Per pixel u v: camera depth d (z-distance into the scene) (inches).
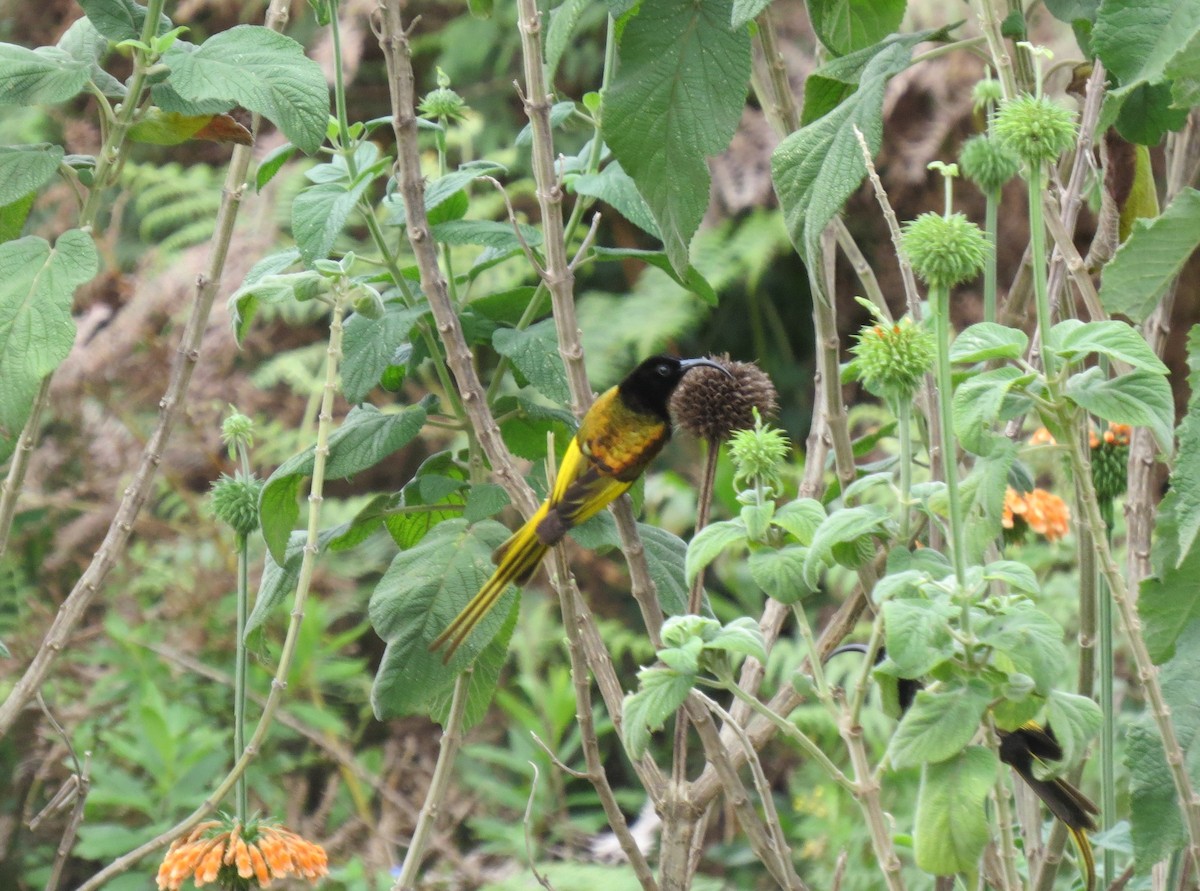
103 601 391.5
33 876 323.9
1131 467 290.5
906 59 288.4
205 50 289.9
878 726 352.8
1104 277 286.7
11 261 289.9
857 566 284.7
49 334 289.4
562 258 290.2
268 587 293.4
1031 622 282.4
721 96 289.1
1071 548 334.0
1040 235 282.7
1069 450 283.0
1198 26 284.4
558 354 292.2
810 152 288.2
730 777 287.1
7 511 292.5
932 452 289.7
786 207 288.5
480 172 292.5
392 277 293.6
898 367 283.0
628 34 289.3
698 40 289.1
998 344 283.1
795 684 284.5
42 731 319.3
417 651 290.5
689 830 290.8
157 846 291.3
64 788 296.7
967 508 283.3
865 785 283.7
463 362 289.7
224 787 291.3
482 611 290.5
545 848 348.5
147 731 325.7
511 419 294.8
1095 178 292.0
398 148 289.3
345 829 333.7
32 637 366.3
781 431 285.9
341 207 291.0
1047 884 289.4
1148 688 283.3
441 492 293.0
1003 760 287.7
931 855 282.4
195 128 291.7
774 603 293.0
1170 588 285.7
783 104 292.7
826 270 291.0
